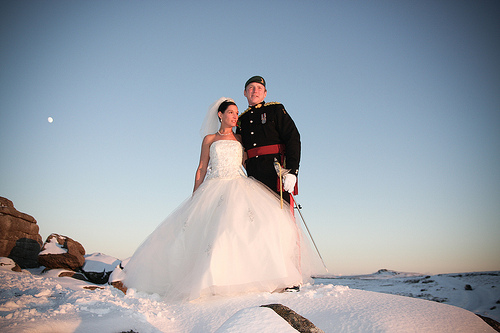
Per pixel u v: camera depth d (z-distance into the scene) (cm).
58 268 686
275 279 340
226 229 363
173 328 262
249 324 180
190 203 420
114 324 232
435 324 233
